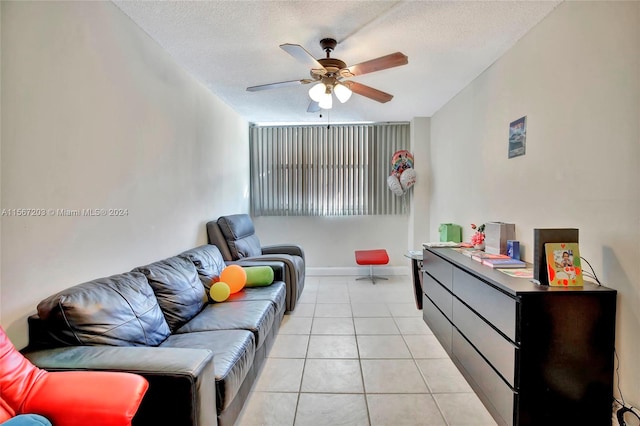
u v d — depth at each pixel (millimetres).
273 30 2240
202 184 3303
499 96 2697
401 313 3477
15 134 1378
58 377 1145
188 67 2854
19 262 1404
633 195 1500
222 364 1597
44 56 1503
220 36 2322
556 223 2008
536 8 1998
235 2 1920
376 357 2516
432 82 3277
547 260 1689
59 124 1587
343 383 2168
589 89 1742
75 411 1051
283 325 3148
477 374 2004
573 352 1572
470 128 3277
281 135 5070
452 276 2420
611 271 1613
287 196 5109
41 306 1419
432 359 2482
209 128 3473
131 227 2150
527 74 2299
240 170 4570
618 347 1564
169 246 2654
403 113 4527
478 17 2094
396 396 2027
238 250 3564
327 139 5070
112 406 1057
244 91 3490
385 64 2213
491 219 2844
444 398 2006
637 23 1477
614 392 1576
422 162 4777
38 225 1486
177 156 2773
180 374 1229
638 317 1478
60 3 1584
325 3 1937
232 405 1647
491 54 2629
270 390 2088
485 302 1890
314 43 2426
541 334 1558
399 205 5098
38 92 1476
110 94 1937
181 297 2166
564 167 1936
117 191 2008
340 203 5105
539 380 1564
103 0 1873
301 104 4004
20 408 1067
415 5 1963
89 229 1785
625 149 1537
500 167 2682
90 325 1462
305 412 1881
